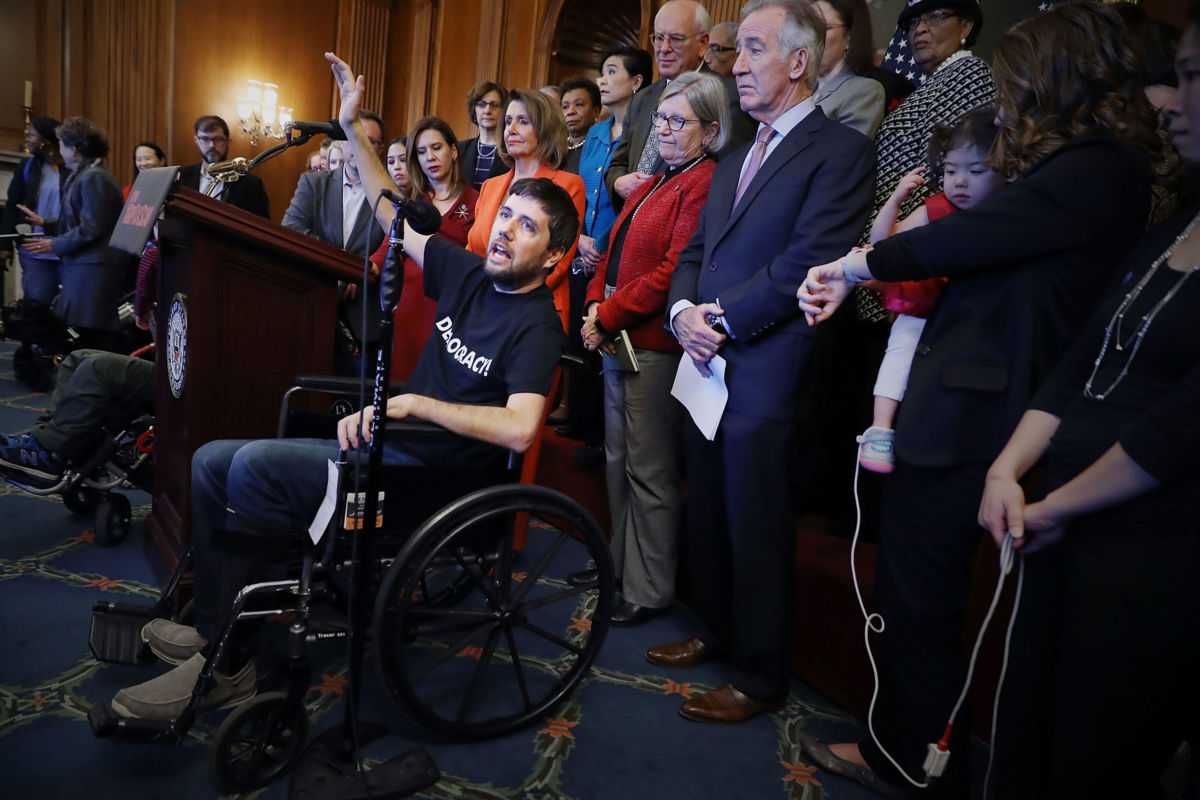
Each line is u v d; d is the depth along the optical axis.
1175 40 1.65
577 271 3.46
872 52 2.49
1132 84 1.27
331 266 2.33
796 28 1.80
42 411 4.29
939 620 1.45
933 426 1.39
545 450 3.38
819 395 1.90
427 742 1.75
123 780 1.54
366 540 1.52
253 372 2.31
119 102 7.58
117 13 7.47
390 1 8.79
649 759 1.76
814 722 1.96
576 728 1.85
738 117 2.67
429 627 1.68
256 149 8.29
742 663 1.94
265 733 1.53
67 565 2.46
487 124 3.80
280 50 8.33
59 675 1.87
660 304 2.21
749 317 1.79
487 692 1.98
